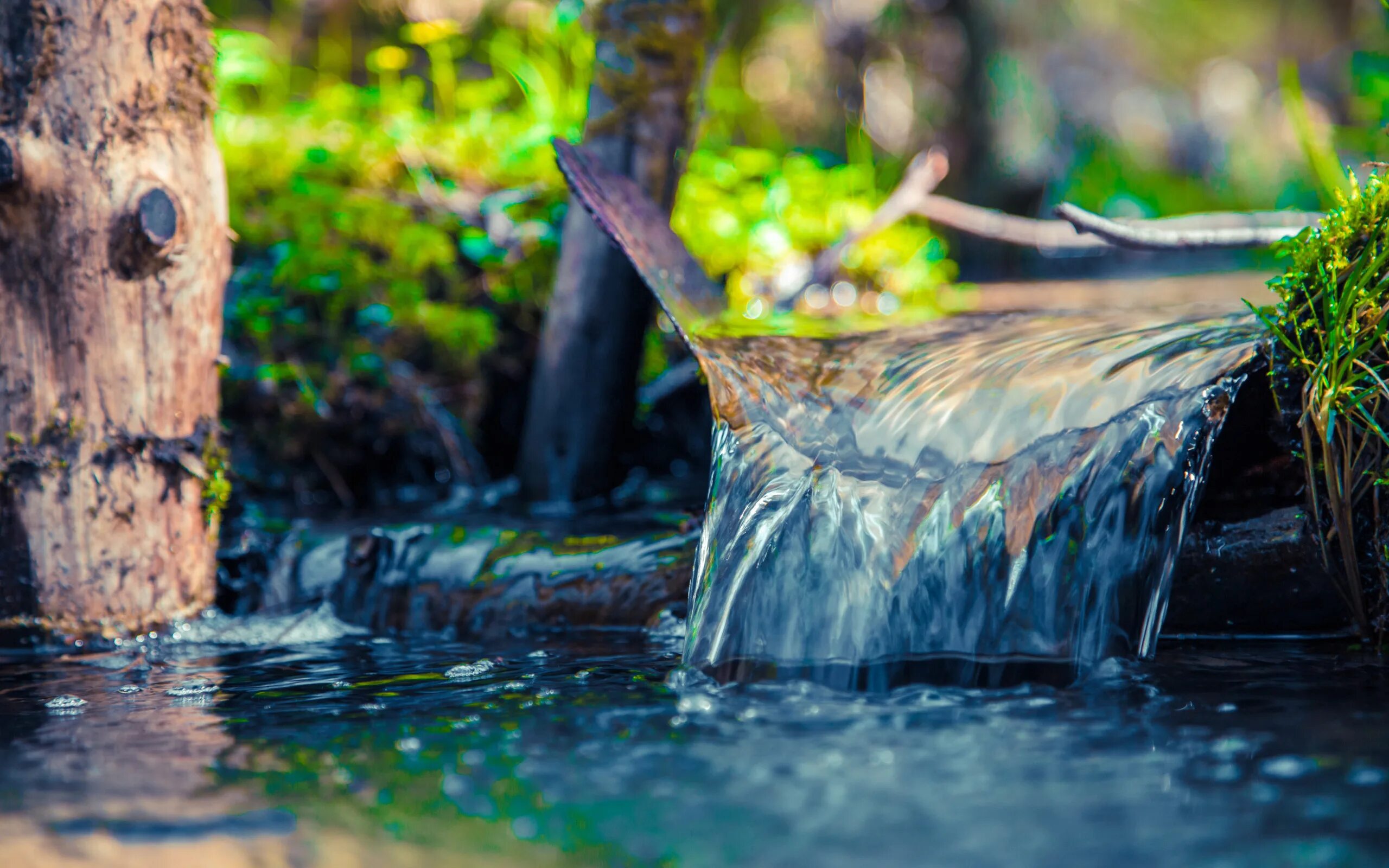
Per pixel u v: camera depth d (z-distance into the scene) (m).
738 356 2.41
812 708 1.64
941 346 2.52
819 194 4.77
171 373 2.41
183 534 2.49
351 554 2.75
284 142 4.15
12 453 2.28
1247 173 13.74
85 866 1.08
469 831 1.15
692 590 2.15
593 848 1.10
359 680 1.98
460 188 4.18
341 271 3.71
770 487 2.10
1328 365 1.96
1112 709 1.59
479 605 2.60
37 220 2.22
